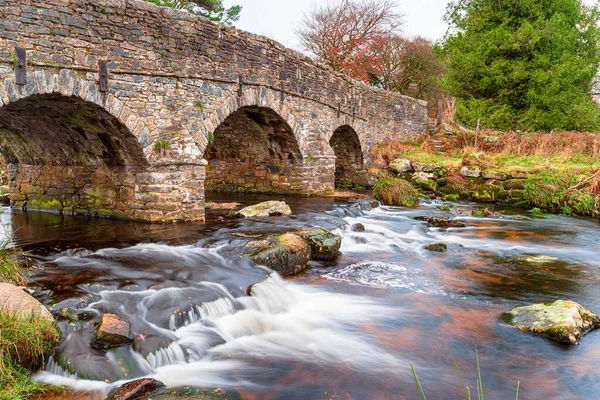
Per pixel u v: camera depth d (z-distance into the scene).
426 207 15.20
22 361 3.77
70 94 7.48
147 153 9.00
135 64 8.58
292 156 15.30
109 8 8.03
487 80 22.77
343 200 14.65
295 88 14.01
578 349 4.78
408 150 21.22
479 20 23.31
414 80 29.83
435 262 8.38
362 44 26.88
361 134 19.53
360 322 5.50
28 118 9.55
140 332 4.46
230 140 16.16
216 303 5.35
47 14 7.12
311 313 5.75
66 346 4.04
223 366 4.33
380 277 7.32
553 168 16.61
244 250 7.04
